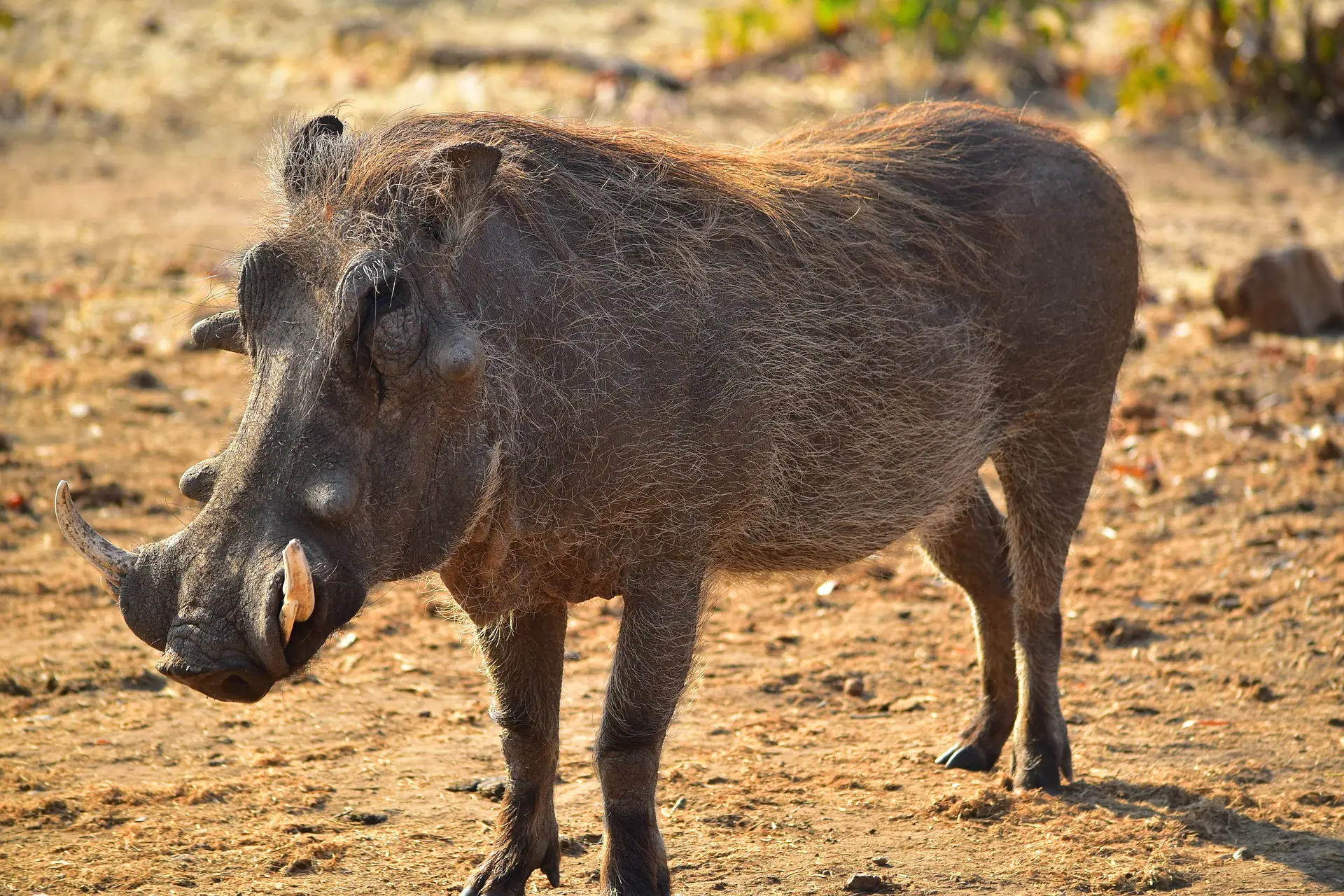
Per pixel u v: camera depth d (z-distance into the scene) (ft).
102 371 106.01
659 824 50.47
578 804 52.85
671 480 41.98
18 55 199.31
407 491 37.14
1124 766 55.72
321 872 47.39
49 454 90.27
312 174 39.19
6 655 66.08
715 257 44.62
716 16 194.90
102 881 46.32
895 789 53.93
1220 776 54.44
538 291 40.42
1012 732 57.62
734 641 69.67
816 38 199.31
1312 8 176.96
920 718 60.85
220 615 34.63
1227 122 181.98
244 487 35.73
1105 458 92.07
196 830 50.29
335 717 60.90
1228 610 71.20
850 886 46.14
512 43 197.88
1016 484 55.36
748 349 43.78
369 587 36.88
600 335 41.04
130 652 67.10
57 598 72.59
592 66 187.83
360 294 36.09
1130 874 46.68
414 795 53.47
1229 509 83.51
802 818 51.42
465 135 41.45
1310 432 94.68
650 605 42.57
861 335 47.44
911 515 50.31
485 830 50.57
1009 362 53.06
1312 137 178.50
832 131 54.75
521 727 45.01
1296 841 49.21
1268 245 141.08
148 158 168.66
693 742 58.34
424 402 37.17
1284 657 65.77
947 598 74.84
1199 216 151.84
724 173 46.98
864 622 71.82
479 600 41.93
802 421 45.96
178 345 112.57
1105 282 54.85
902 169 52.19
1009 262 52.24
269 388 36.60
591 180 43.45
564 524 41.06
